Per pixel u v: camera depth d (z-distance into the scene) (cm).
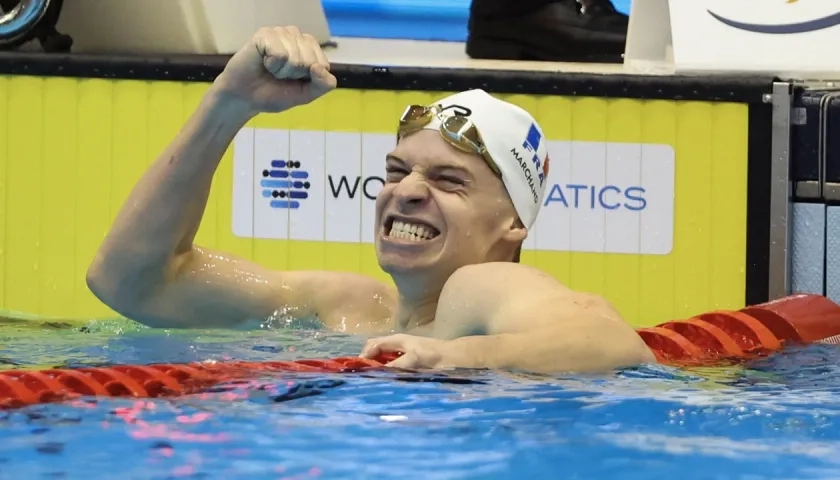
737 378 795
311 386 705
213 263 1011
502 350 746
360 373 739
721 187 1246
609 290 1264
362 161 1273
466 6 2061
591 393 700
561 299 814
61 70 1284
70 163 1294
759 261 1244
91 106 1288
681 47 1262
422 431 611
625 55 1491
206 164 952
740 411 670
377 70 1262
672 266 1257
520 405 666
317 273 1044
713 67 1249
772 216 1236
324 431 609
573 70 1308
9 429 608
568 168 1259
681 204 1252
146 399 675
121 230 965
